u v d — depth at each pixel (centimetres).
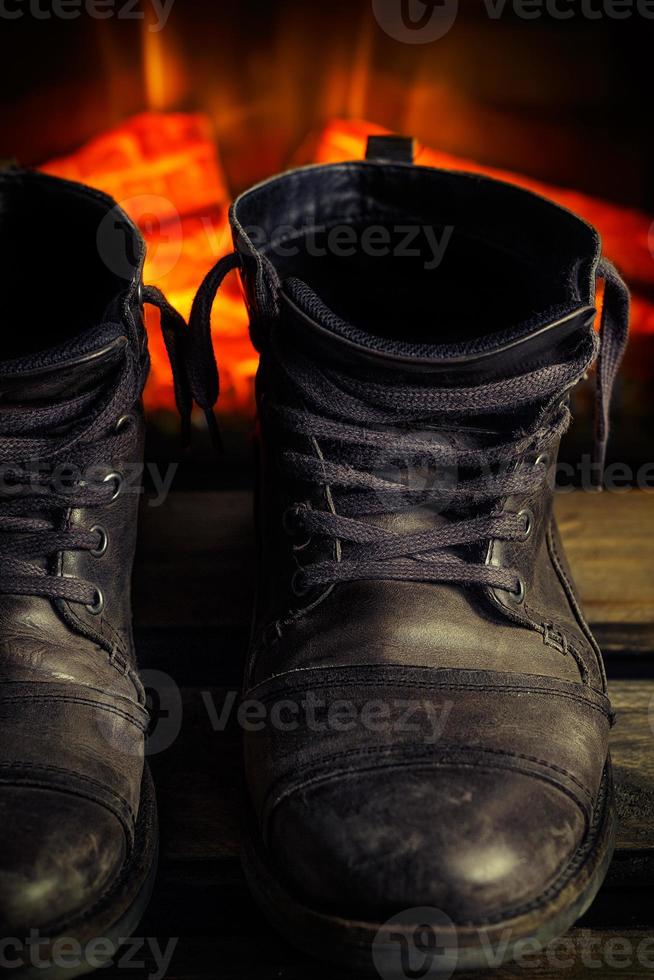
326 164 52
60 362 45
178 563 59
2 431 47
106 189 77
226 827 48
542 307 50
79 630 47
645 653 56
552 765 44
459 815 42
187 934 45
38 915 41
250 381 73
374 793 43
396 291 54
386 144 52
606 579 58
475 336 54
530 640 47
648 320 75
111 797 44
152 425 71
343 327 46
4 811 42
